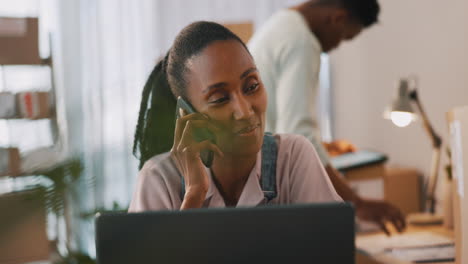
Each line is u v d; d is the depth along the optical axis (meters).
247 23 1.70
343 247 0.56
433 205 2.03
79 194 1.38
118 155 3.70
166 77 0.82
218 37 0.76
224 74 0.75
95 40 4.01
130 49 4.02
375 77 3.20
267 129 1.40
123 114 3.95
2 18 3.65
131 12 4.01
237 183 0.84
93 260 1.34
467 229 1.02
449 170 1.74
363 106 3.39
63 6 3.98
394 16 2.92
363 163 2.10
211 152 0.79
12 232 1.23
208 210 0.56
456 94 2.39
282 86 1.50
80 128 3.87
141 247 0.56
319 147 1.43
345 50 3.57
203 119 0.78
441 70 2.50
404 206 2.61
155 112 0.84
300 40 1.51
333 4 1.61
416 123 2.74
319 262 0.56
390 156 3.08
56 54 3.97
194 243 0.56
